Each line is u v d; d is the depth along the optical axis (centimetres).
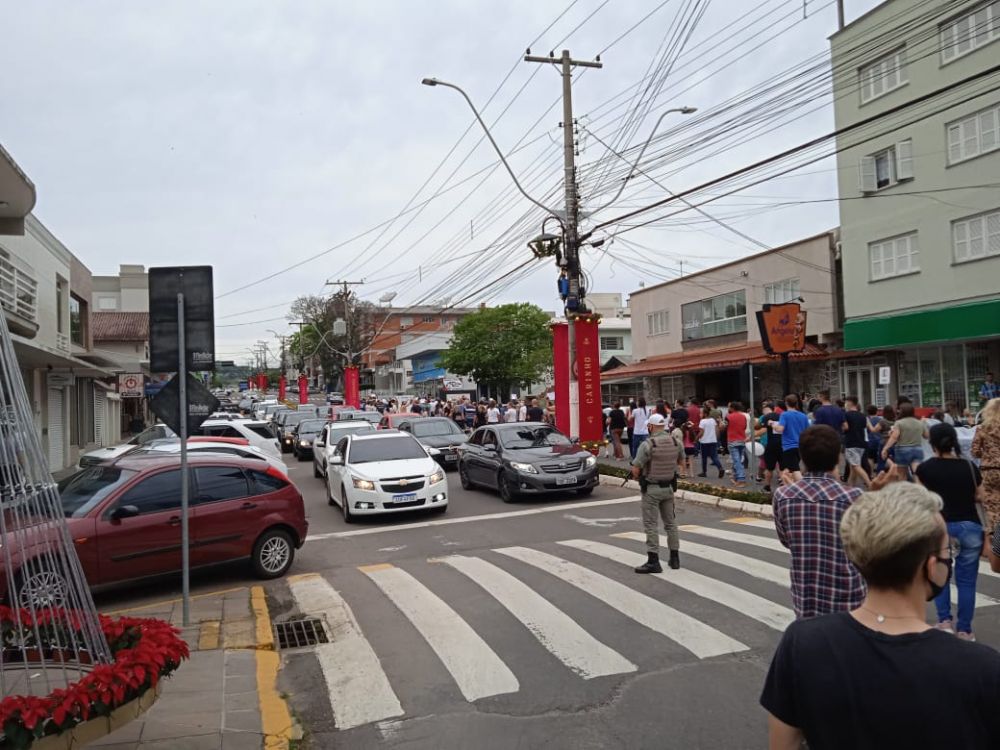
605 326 5281
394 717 547
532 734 504
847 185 2611
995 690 192
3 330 444
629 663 618
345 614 808
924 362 2412
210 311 824
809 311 2878
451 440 2216
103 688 413
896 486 227
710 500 1406
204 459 964
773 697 219
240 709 562
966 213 2223
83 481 948
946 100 2262
